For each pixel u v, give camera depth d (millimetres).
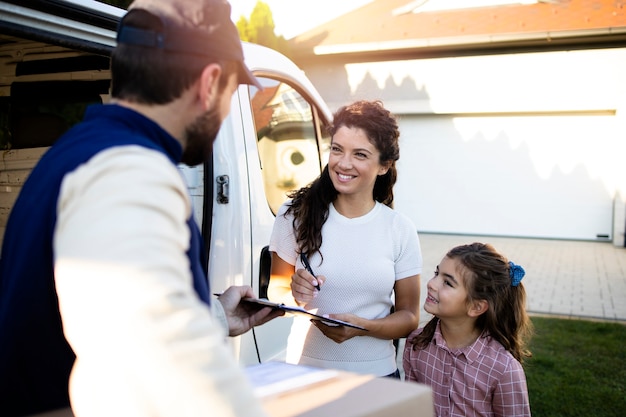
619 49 11148
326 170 2123
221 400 754
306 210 2113
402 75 12500
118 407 745
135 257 748
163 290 750
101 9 1985
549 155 11961
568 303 7316
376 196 2242
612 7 11477
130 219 772
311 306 2121
